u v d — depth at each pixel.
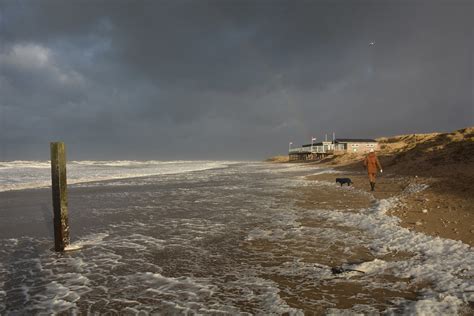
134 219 12.70
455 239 7.87
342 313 4.74
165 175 42.94
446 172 19.33
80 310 5.20
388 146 82.75
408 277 5.95
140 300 5.50
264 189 22.30
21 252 8.65
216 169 64.44
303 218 11.80
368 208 12.85
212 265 7.20
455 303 4.75
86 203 17.09
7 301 5.60
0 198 20.11
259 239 9.23
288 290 5.68
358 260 7.07
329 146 90.81
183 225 11.45
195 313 4.95
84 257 8.08
